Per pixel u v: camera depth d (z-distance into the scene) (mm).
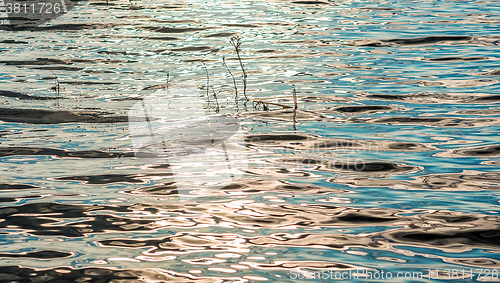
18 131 6238
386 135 5961
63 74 8711
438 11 13383
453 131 6043
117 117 6652
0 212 4324
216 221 4160
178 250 3758
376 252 3695
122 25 12406
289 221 4148
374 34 11102
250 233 3979
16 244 3855
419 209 4301
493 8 13602
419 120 6418
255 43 10516
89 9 14555
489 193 4547
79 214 4289
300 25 12039
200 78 8367
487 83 7820
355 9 13836
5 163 5312
